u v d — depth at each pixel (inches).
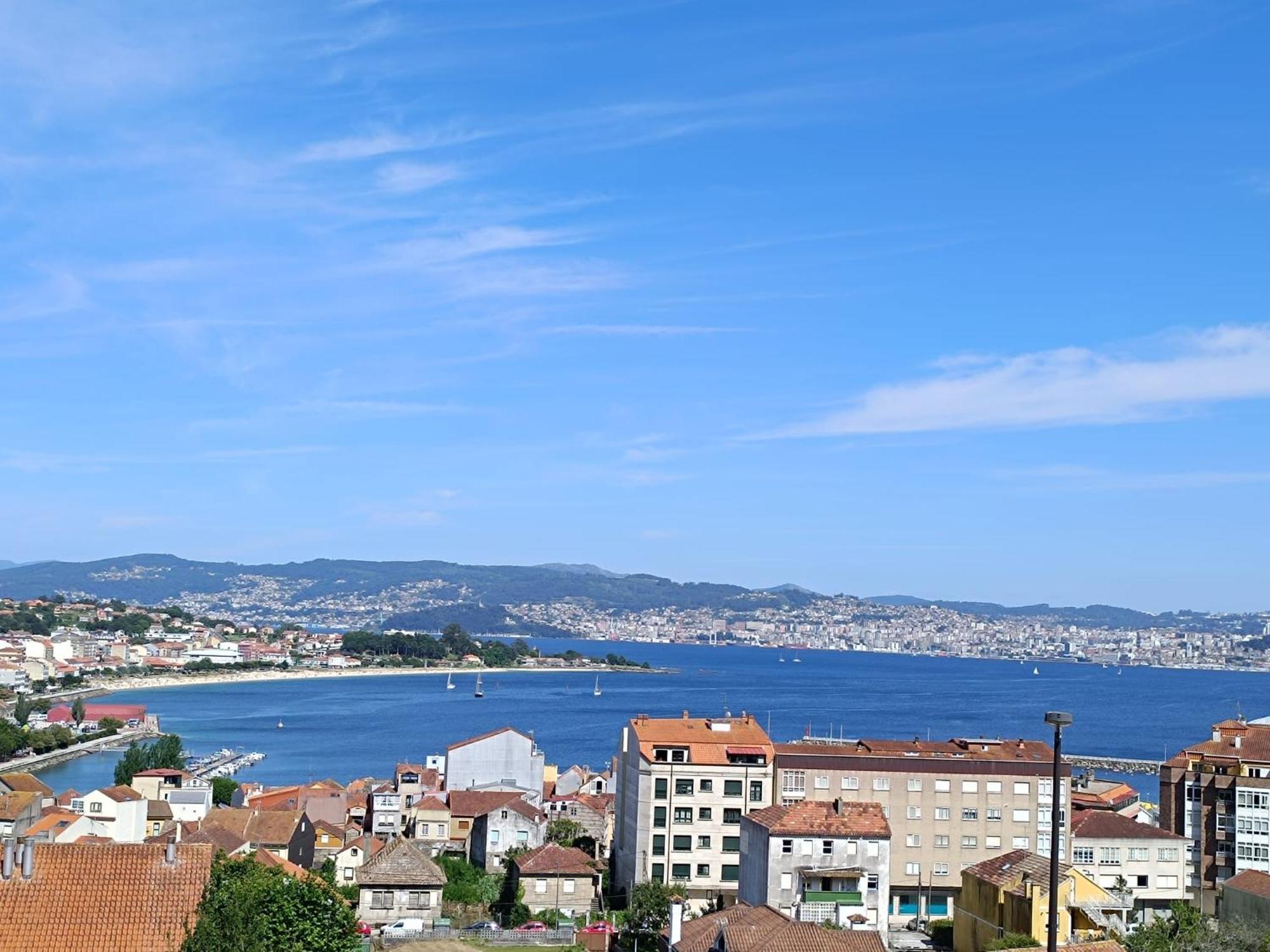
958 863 5989.2
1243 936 3656.5
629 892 6063.0
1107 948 3449.8
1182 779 6732.3
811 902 4766.2
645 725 6299.2
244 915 2659.9
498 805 7711.6
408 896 5561.0
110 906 2733.8
